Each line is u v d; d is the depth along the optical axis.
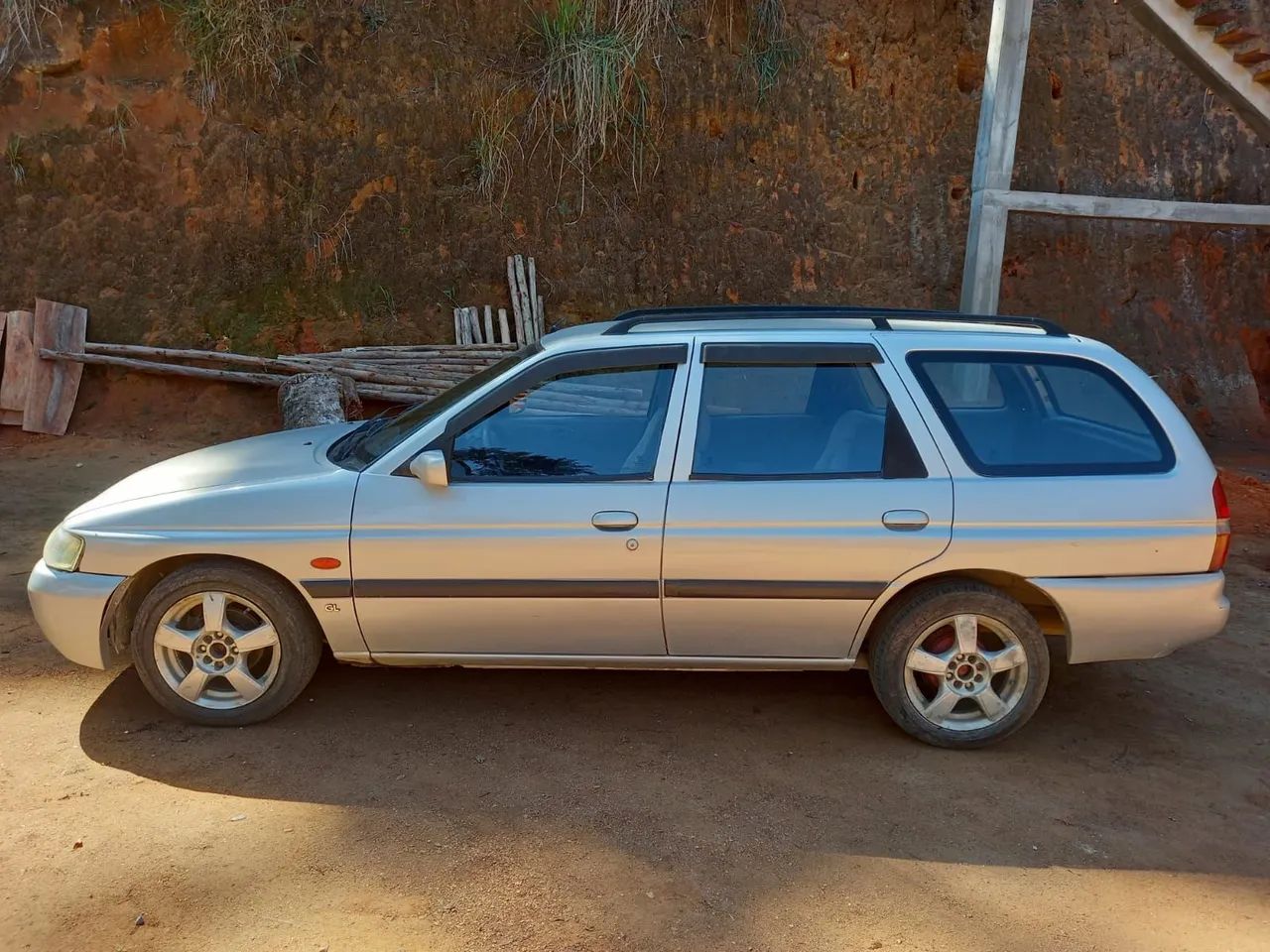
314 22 9.06
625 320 4.01
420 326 9.45
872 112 10.59
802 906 2.71
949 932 2.61
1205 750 3.79
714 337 3.69
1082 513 3.49
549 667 3.73
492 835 3.01
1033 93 11.35
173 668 3.60
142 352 8.66
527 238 9.69
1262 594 5.83
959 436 3.56
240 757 3.45
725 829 3.09
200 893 2.67
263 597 3.53
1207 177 12.00
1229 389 11.72
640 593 3.52
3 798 3.12
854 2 10.42
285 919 2.58
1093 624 3.54
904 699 3.62
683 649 3.66
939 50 10.79
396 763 3.45
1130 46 11.67
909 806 3.27
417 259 9.43
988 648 3.64
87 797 3.14
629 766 3.48
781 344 3.66
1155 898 2.80
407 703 3.93
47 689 3.91
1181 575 3.52
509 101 9.54
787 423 3.62
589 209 9.84
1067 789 3.43
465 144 9.52
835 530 3.47
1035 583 3.49
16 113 8.69
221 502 3.54
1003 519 3.48
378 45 9.23
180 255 8.95
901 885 2.82
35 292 8.71
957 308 10.94
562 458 3.60
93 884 2.70
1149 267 11.80
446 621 3.58
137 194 8.86
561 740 3.66
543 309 9.70
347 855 2.87
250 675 3.63
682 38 9.92
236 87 8.94
